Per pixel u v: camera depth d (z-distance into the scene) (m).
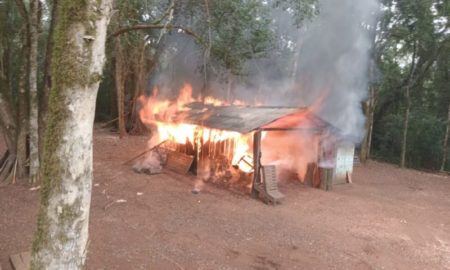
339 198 11.58
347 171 13.89
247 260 6.71
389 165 19.80
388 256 7.39
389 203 11.52
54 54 2.97
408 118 20.56
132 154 15.86
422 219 10.11
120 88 21.12
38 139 10.17
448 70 21.09
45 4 12.22
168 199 10.10
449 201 12.47
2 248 6.19
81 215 3.15
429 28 17.98
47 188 3.07
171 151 14.18
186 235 7.62
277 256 6.98
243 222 8.70
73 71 2.90
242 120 11.62
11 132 10.54
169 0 11.29
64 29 2.89
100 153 15.75
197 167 13.09
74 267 3.17
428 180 16.17
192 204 9.82
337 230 8.65
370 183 14.48
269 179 10.81
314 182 12.80
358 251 7.50
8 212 7.96
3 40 11.91
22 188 9.73
